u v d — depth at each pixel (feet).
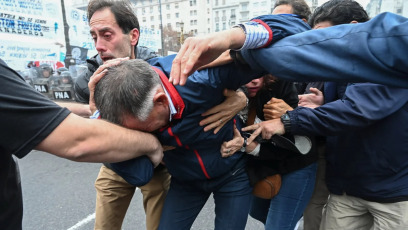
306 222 6.02
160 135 3.56
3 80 2.23
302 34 2.58
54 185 11.00
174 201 4.60
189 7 212.23
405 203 3.89
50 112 2.42
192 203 4.63
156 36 41.04
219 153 4.00
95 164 13.37
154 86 2.94
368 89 3.75
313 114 4.05
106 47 4.92
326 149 4.83
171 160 4.11
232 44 2.61
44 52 22.54
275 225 4.88
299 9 5.48
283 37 2.78
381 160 3.91
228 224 4.44
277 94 4.76
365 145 4.02
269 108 4.50
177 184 4.65
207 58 2.68
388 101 3.58
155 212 5.77
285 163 4.66
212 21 182.50
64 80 20.30
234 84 3.37
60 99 20.54
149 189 5.63
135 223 8.41
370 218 4.72
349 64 2.29
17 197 2.97
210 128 3.54
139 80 2.84
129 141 2.87
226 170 4.21
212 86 3.23
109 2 4.81
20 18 20.47
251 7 143.64
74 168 12.82
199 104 3.33
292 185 4.75
